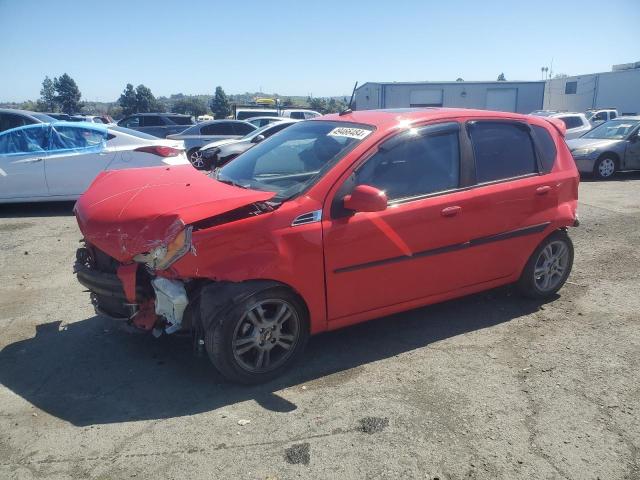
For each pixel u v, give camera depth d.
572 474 2.65
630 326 4.36
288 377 3.55
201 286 3.38
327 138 4.01
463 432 2.96
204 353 3.42
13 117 10.12
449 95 41.56
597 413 3.15
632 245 6.78
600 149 13.00
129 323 3.58
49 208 9.35
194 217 3.11
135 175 4.02
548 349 3.95
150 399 3.30
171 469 2.67
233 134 17.31
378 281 3.75
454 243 4.04
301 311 3.53
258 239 3.26
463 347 3.99
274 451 2.80
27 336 4.19
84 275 3.67
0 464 2.71
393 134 3.81
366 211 3.35
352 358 3.82
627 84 37.00
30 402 3.28
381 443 2.87
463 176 4.09
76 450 2.82
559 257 4.85
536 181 4.47
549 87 45.94
